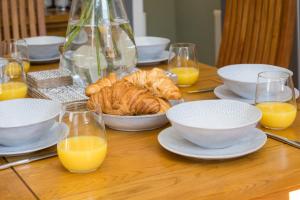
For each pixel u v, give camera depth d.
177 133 1.30
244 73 1.77
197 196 1.02
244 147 1.21
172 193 1.04
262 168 1.14
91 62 1.74
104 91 1.39
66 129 1.16
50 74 1.84
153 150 1.26
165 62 2.21
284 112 1.35
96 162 1.14
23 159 1.23
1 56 1.99
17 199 1.04
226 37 2.35
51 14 3.66
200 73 2.03
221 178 1.10
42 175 1.15
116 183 1.09
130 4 3.71
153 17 4.71
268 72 1.42
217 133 1.15
